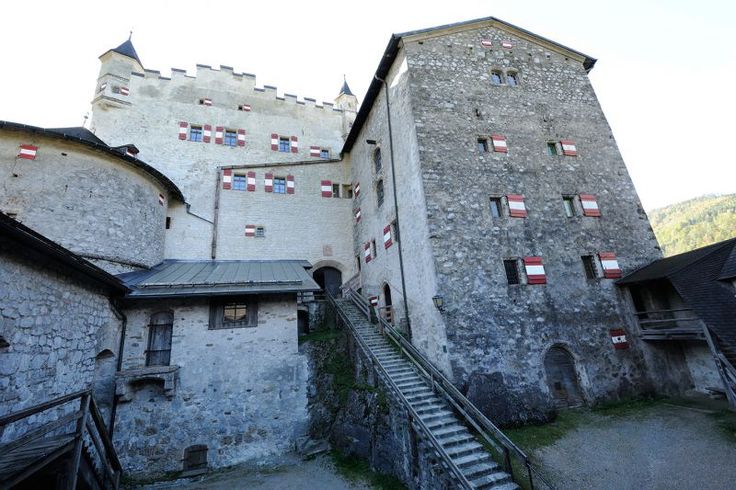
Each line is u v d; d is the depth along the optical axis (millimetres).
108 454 6492
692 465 7242
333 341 12430
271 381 10930
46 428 4262
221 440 9992
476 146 13109
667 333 10953
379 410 9250
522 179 13102
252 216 18891
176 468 9445
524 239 12164
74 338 7070
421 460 7531
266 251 18578
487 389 9523
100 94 19641
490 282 11242
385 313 14742
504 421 9039
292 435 10609
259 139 22594
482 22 15336
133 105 20266
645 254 13359
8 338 5074
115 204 13156
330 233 19938
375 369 10086
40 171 11797
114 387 9625
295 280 12273
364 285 17797
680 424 9000
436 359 10781
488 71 14750
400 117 14242
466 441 7754
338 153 24750
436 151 12539
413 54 13938
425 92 13414
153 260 14734
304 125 24266
